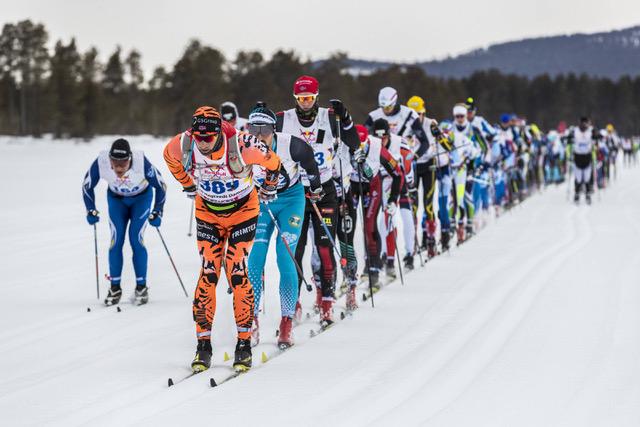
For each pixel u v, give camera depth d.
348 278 22.69
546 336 18.53
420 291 25.02
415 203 30.89
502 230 40.88
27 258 32.69
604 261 29.14
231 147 15.91
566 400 14.13
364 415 13.55
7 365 17.58
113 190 23.88
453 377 15.61
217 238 17.20
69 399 14.89
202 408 14.05
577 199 57.81
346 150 22.52
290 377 15.99
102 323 21.48
